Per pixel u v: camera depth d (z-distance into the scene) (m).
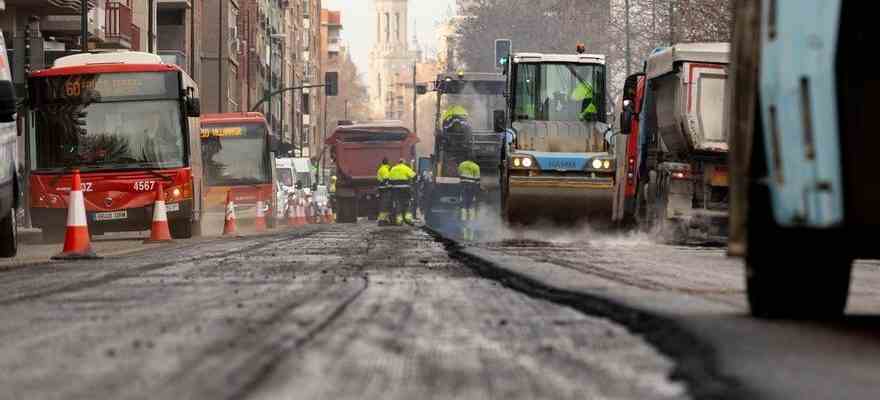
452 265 17.72
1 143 22.50
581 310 9.85
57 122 37.25
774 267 9.23
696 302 10.31
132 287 13.25
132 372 6.15
